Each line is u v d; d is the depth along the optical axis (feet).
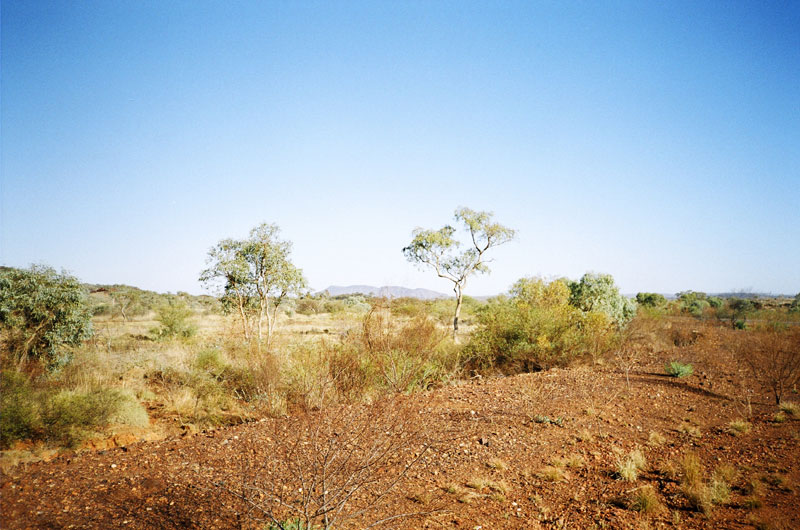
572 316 53.78
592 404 31.19
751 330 71.61
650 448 22.72
